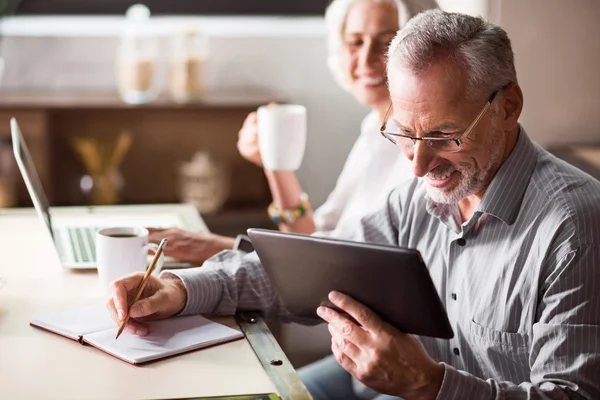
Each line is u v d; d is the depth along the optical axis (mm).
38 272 1907
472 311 1685
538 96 3271
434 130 1551
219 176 3447
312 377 2078
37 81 3480
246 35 3582
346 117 3705
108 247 1757
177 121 3555
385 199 1956
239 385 1390
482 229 1681
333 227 2627
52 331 1575
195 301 1681
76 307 1704
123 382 1385
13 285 1819
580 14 3215
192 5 3604
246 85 3623
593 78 3270
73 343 1532
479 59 1528
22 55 3451
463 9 3275
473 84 1532
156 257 1612
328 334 3488
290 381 1408
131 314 1582
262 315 1778
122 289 1599
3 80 3447
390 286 1410
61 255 2021
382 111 2473
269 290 1779
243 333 1618
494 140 1591
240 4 3641
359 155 2580
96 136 3502
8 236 2174
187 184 3438
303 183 3740
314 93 3668
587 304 1481
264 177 3537
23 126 3203
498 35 1563
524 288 1587
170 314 1651
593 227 1519
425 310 1400
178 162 3590
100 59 3502
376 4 2398
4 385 1358
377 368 1443
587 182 1598
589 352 1458
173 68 3379
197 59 3355
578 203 1552
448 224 1752
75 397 1327
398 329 1464
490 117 1565
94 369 1430
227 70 3600
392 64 1586
